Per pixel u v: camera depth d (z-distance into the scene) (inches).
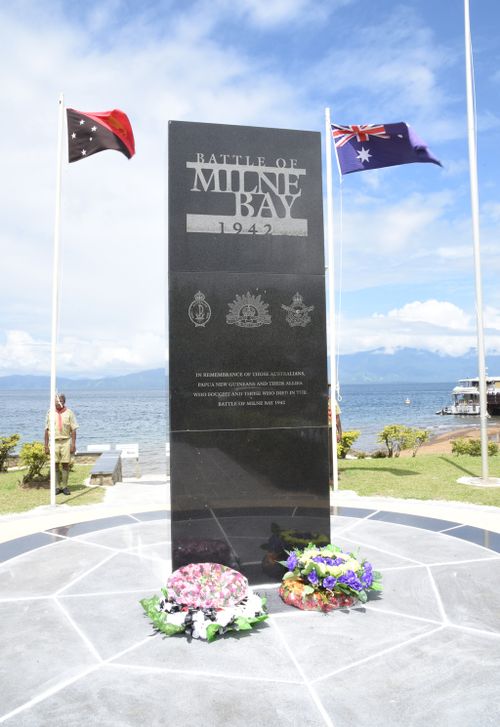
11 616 161.0
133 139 365.1
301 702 117.4
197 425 182.1
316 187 193.3
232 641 144.8
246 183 188.2
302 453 188.5
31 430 1876.2
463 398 3043.8
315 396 190.1
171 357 181.2
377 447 1119.6
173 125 184.2
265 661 134.5
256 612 153.2
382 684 123.6
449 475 465.4
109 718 112.5
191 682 125.5
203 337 183.2
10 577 194.4
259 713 113.7
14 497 390.0
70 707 116.3
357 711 114.1
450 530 253.1
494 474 470.6
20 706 117.0
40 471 468.8
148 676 128.2
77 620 157.9
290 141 192.1
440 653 136.5
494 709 114.1
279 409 187.3
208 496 182.2
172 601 156.8
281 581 185.2
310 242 191.9
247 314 186.2
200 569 166.7
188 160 184.5
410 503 334.6
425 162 382.0
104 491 410.9
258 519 184.9
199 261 183.8
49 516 314.8
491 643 141.4
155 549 229.0
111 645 143.1
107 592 179.2
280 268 189.2
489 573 191.8
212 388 183.2
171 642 144.6
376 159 381.4
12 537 264.8
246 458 184.7
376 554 214.7
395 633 147.6
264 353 186.9
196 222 184.1
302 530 187.8
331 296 365.7
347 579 164.2
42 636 148.1
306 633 148.6
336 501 342.3
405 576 189.0
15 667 132.6
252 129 189.5
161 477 514.9
